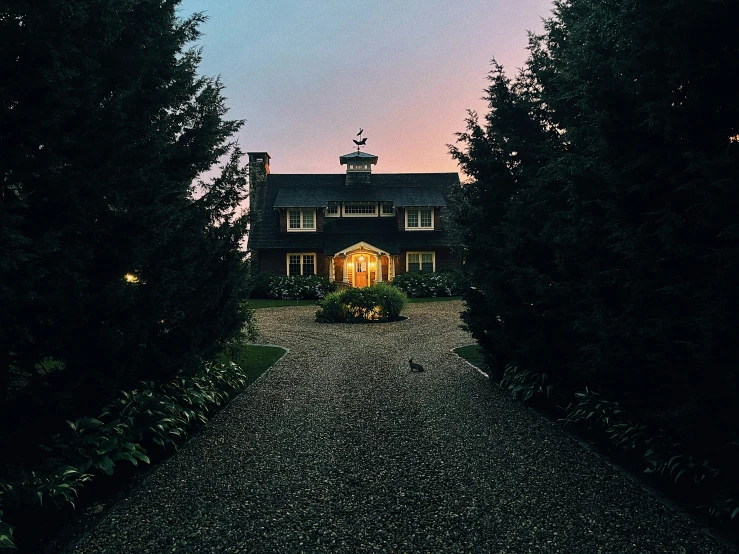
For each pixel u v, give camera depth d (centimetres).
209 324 573
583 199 468
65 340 379
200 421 560
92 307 384
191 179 561
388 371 848
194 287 532
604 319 435
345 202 2778
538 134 691
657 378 411
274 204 2700
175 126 539
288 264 2712
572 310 546
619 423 472
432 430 530
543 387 632
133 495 372
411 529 318
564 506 348
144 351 474
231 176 585
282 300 2355
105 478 408
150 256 457
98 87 381
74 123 365
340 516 337
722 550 288
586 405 528
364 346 1122
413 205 2747
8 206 284
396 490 379
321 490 380
